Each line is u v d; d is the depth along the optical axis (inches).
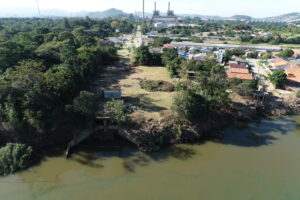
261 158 1477.6
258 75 3011.8
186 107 1608.0
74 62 2329.0
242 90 2210.9
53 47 2874.0
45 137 1496.1
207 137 1695.4
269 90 2474.2
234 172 1339.8
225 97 1886.1
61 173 1301.7
